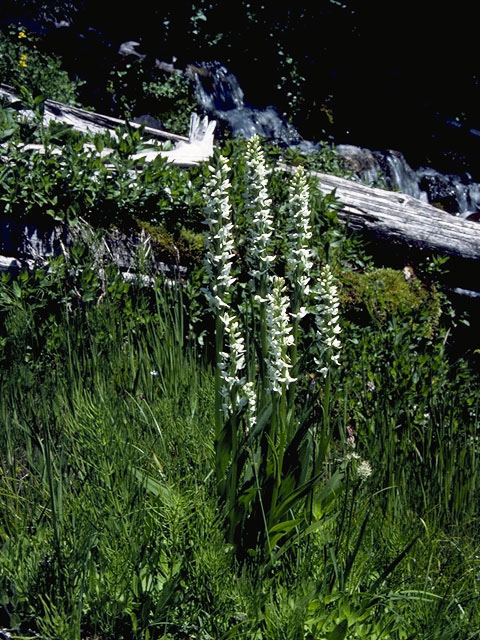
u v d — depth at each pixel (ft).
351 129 46.68
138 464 9.63
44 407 10.85
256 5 46.47
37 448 10.62
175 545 8.55
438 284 19.47
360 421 13.66
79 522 8.54
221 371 8.93
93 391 11.93
